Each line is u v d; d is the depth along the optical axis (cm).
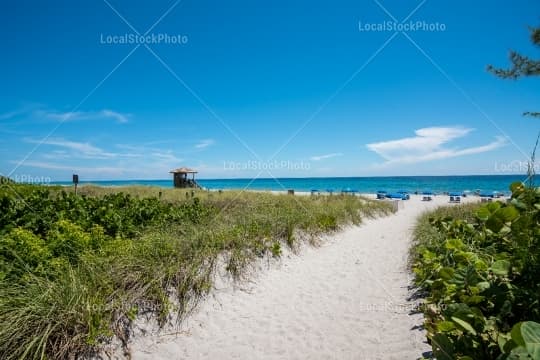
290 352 327
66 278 341
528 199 248
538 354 142
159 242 477
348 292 477
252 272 519
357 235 917
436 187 6328
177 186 2825
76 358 287
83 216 562
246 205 945
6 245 380
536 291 225
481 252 340
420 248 559
